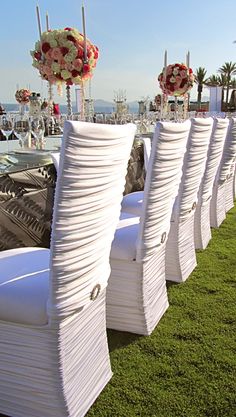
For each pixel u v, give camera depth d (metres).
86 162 1.13
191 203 2.61
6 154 2.18
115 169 1.32
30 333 1.31
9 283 1.36
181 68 4.74
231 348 1.88
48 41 2.60
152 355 1.83
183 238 2.63
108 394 1.57
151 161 1.75
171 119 4.89
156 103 5.77
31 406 1.39
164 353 1.84
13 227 1.80
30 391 1.37
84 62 2.64
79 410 1.42
